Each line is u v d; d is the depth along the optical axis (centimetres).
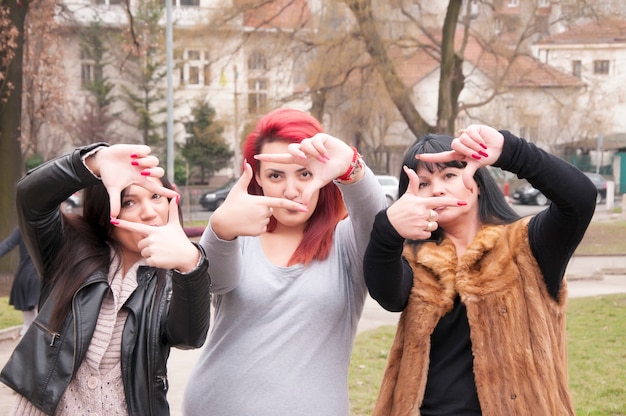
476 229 302
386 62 2166
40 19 1667
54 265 293
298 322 279
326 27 2186
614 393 654
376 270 269
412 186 262
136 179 253
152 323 281
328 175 257
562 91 2569
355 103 2372
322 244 291
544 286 284
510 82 2394
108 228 295
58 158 273
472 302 279
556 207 268
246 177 256
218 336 287
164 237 246
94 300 284
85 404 280
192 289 251
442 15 2373
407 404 282
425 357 283
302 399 273
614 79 3356
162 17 3678
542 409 271
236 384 277
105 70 4425
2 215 1422
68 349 278
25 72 1714
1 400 615
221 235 256
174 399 637
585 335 918
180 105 4472
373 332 937
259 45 2186
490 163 262
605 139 4306
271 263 287
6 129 1426
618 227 2612
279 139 284
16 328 927
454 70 2320
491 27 2375
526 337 277
